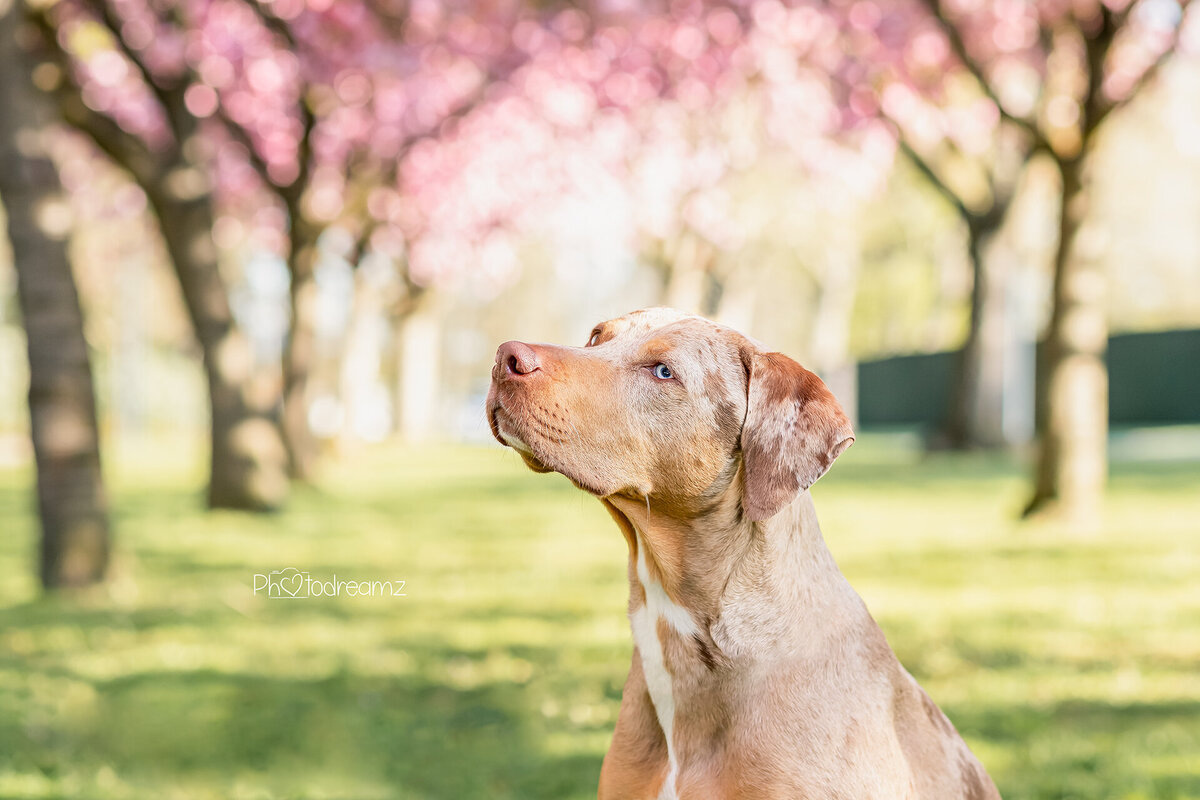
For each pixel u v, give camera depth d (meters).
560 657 6.64
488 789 4.49
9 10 8.44
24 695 5.85
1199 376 29.84
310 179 17.70
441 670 6.39
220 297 14.27
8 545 12.54
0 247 34.66
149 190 13.75
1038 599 8.01
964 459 21.31
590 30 17.14
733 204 27.56
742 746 2.73
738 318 34.28
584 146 22.73
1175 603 7.77
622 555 10.90
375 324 30.77
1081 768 4.57
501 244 25.89
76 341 8.95
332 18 15.95
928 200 29.27
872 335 47.56
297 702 5.71
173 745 5.06
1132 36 13.55
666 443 2.97
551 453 2.93
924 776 2.80
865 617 2.98
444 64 18.41
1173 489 14.67
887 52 16.28
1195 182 38.22
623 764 2.99
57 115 10.80
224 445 14.40
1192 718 5.23
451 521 13.91
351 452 26.25
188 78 13.62
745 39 16.62
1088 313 11.41
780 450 2.88
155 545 11.43
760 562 2.85
